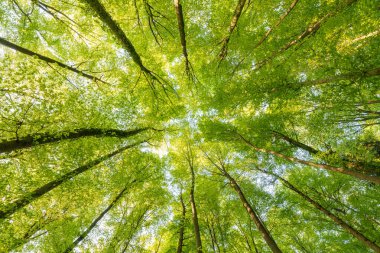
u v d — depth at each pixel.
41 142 6.25
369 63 5.91
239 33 9.23
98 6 6.34
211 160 15.15
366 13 5.66
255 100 9.14
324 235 12.91
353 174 7.65
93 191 9.23
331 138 8.12
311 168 13.41
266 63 9.06
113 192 11.55
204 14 9.16
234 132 12.42
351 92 6.51
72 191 8.27
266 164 13.48
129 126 11.35
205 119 12.80
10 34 9.20
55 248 9.37
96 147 9.29
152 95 11.95
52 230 9.49
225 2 8.95
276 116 10.45
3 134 5.82
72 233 10.48
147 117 12.98
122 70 10.84
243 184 14.35
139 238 11.45
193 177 14.40
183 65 12.02
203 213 13.48
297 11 8.01
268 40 8.80
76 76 9.41
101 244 10.14
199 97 12.77
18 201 6.07
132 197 12.81
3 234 5.96
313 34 7.09
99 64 10.41
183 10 8.80
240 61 10.41
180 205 15.01
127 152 12.41
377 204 11.30
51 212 8.70
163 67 12.82
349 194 12.16
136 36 10.26
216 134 12.52
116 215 11.94
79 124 7.52
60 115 6.63
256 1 8.57
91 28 9.62
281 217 12.79
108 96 9.33
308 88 7.75
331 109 7.19
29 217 7.51
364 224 11.14
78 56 10.84
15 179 6.25
